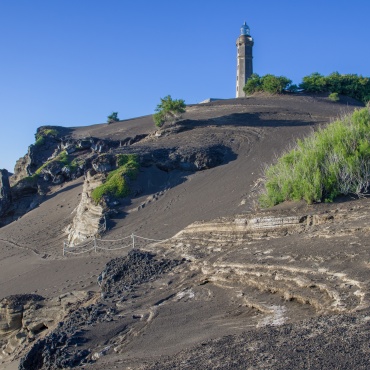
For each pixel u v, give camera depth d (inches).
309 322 309.3
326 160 658.8
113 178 1374.3
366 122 726.5
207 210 1164.5
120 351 406.3
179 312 454.9
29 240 1488.7
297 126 1747.0
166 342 398.0
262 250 510.0
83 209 1350.9
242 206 1079.0
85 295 647.1
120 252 1064.2
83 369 375.2
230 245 585.3
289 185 654.5
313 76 2549.2
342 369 231.9
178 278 542.9
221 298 457.4
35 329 647.8
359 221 502.9
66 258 1161.4
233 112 2023.9
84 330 457.4
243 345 293.6
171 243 662.5
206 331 398.9
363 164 634.2
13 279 1088.2
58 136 2444.6
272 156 1444.4
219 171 1429.6
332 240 471.2
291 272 428.5
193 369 273.0
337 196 617.9
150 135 1911.9
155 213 1256.2
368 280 363.3
